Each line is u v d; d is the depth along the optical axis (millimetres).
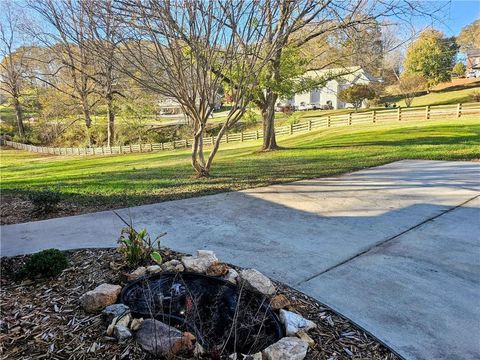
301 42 10523
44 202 5457
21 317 2408
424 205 5266
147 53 6012
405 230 4289
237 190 6609
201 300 2578
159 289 2729
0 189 8125
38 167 17672
